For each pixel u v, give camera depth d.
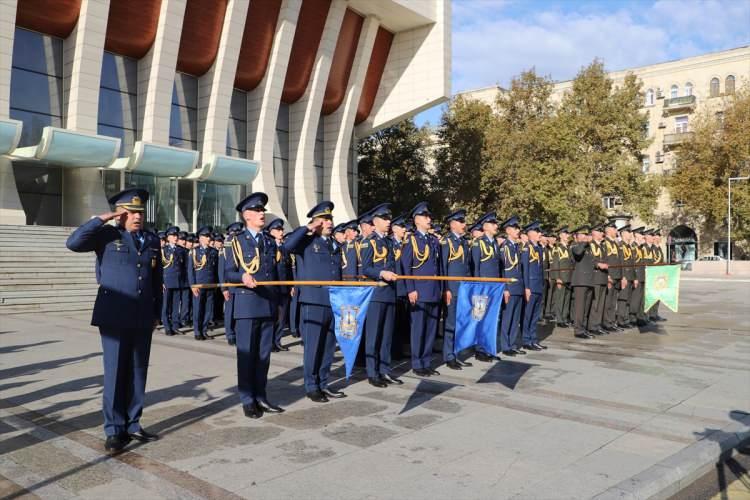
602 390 7.00
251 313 5.95
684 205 44.59
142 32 24.78
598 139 33.56
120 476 4.36
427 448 4.91
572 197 32.50
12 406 6.26
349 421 5.70
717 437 5.26
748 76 46.31
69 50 23.42
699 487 4.49
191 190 26.64
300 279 6.71
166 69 24.94
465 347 6.50
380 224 7.66
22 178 23.23
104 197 23.97
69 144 20.98
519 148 33.66
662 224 49.22
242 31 27.02
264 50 29.17
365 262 7.58
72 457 4.75
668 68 49.50
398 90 35.72
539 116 35.56
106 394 5.02
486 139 35.12
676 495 4.34
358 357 8.51
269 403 6.11
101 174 23.95
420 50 34.81
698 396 6.73
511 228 10.04
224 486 4.15
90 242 5.01
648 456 4.78
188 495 4.00
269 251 6.32
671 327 13.11
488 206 36.84
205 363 8.63
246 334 5.94
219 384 7.25
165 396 6.67
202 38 26.66
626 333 12.16
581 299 11.52
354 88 33.66
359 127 37.19
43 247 18.36
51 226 22.11
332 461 4.62
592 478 4.30
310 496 3.98
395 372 8.16
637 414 5.98
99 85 23.66
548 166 32.09
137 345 5.20
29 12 22.17
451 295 8.56
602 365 8.58
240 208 6.30
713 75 47.84
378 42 35.22
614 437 5.24
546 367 8.43
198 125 28.02
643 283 13.38
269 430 5.42
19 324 13.09
